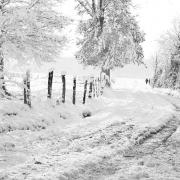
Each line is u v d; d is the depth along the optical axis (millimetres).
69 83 35438
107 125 15172
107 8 39406
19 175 7840
